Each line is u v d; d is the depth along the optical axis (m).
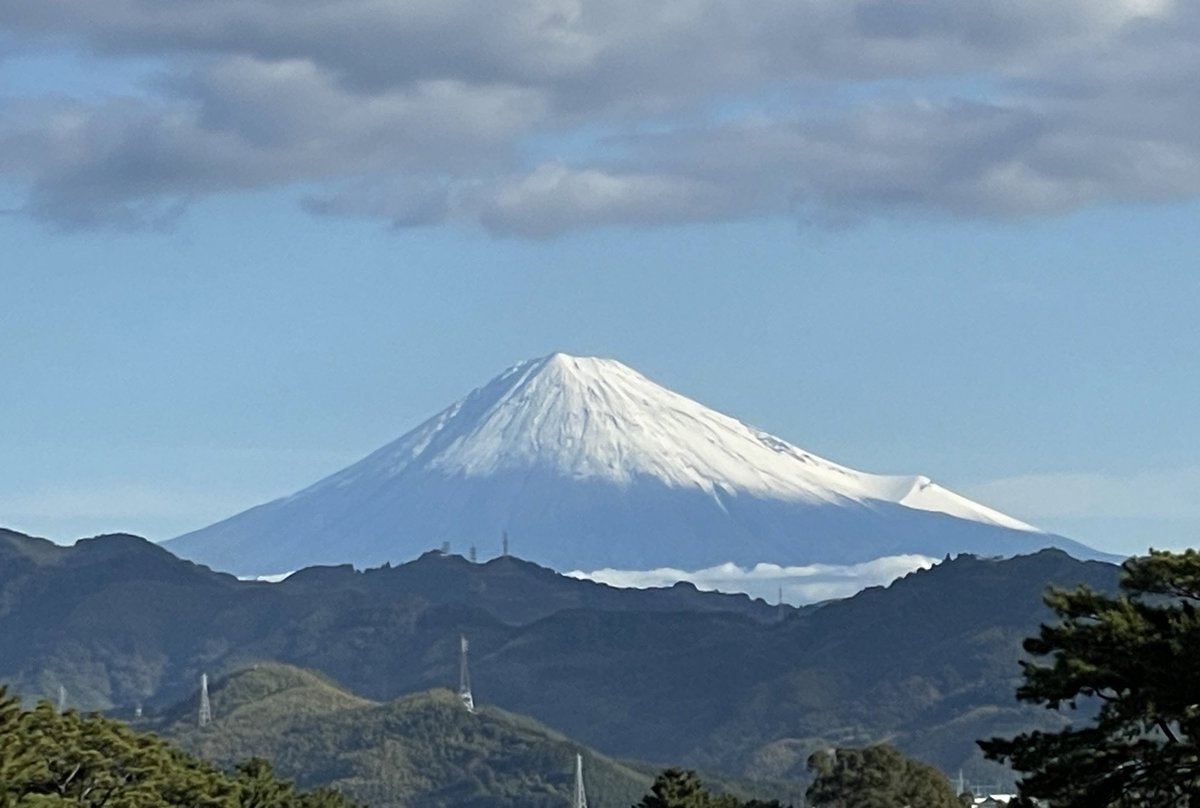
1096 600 91.69
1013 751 91.31
